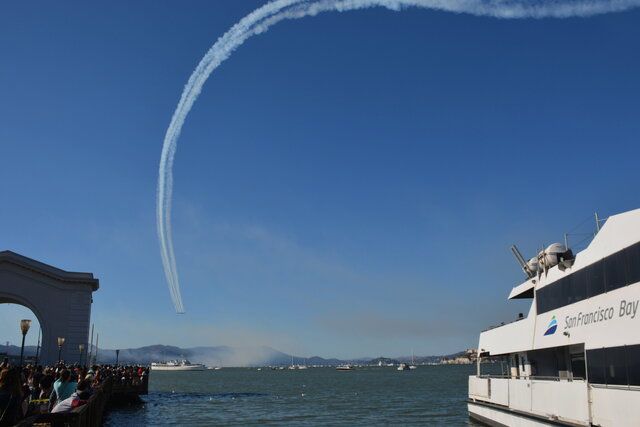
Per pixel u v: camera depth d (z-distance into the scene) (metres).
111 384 62.84
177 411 61.69
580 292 22.30
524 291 30.17
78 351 72.00
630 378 18.23
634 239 18.47
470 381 38.69
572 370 25.33
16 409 14.55
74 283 73.81
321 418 54.88
